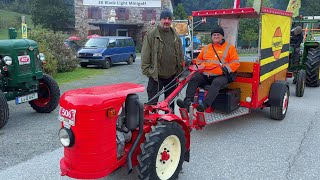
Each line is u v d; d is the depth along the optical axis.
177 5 38.56
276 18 5.96
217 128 5.86
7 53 6.21
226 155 4.62
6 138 5.23
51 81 6.71
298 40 9.57
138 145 3.50
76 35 29.45
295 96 8.70
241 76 5.71
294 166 4.26
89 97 3.09
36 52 6.67
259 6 5.20
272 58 6.06
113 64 17.47
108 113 3.13
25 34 11.65
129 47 17.44
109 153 3.22
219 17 6.22
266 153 4.70
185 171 4.10
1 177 3.90
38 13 43.25
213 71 5.34
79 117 3.05
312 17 11.13
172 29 5.12
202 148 4.89
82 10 29.39
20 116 6.62
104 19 29.66
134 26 30.20
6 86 6.34
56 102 6.78
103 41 15.98
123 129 3.54
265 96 6.04
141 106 3.40
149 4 29.83
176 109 6.75
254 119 6.42
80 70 14.49
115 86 3.60
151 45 5.03
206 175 4.00
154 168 3.35
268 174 4.03
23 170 4.09
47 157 4.49
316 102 7.98
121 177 3.90
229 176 3.97
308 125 6.03
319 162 4.39
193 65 5.21
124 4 29.61
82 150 3.12
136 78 12.02
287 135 5.47
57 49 13.68
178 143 3.67
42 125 5.96
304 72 8.64
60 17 43.31
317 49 9.73
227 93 5.42
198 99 5.46
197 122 4.91
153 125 3.64
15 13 60.88
